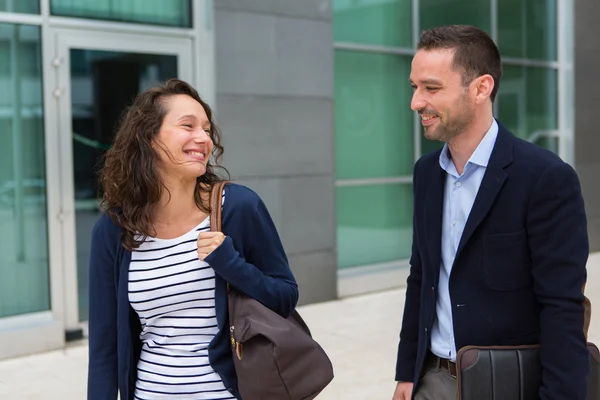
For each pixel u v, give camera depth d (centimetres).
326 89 740
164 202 214
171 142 209
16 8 579
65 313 615
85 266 627
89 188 624
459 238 215
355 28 785
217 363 210
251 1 683
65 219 611
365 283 789
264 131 696
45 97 597
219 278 211
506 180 204
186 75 666
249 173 688
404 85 832
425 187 227
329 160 746
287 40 709
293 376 202
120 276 214
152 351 215
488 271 206
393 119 826
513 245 203
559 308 195
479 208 206
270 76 698
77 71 611
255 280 207
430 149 859
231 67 674
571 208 198
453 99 205
